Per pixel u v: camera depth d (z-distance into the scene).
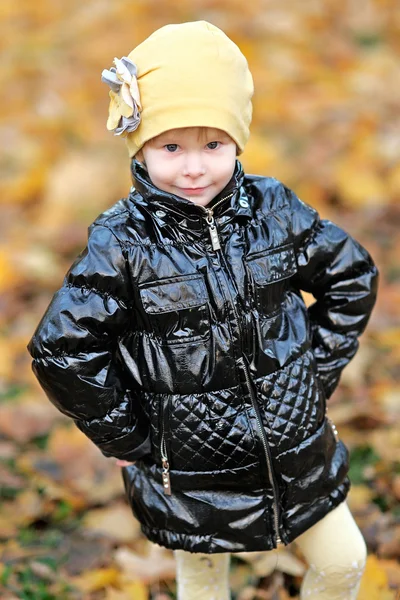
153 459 2.24
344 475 2.31
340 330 2.36
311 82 7.25
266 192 2.26
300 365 2.21
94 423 2.17
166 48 2.06
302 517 2.23
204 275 2.11
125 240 2.12
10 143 6.54
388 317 4.30
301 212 2.29
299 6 8.57
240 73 2.11
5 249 5.26
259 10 8.42
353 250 2.33
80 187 5.91
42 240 5.39
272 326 2.17
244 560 2.89
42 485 3.31
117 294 2.12
